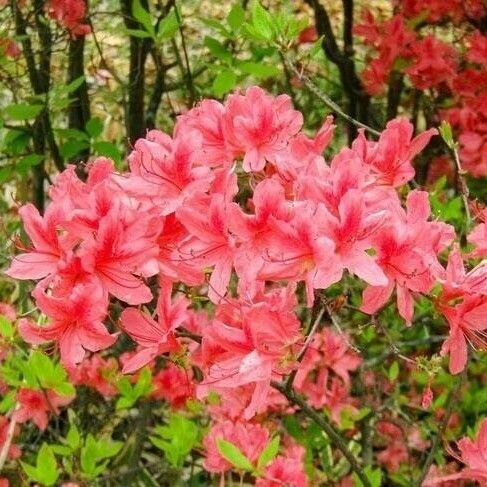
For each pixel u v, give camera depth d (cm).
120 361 133
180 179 79
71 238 77
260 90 83
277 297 76
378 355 133
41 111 139
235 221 75
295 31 108
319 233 73
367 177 81
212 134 83
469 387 131
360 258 73
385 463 135
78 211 76
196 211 76
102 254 75
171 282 79
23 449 131
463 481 127
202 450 119
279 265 74
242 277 75
